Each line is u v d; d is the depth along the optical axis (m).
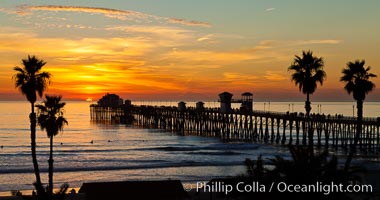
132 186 37.03
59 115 38.81
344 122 69.00
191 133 123.31
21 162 74.06
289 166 22.88
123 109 171.25
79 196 35.72
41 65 37.56
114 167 67.00
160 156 81.62
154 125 144.88
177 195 37.00
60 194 32.22
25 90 37.22
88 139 116.88
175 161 73.25
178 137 115.94
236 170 64.31
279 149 84.44
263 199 23.48
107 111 189.62
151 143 104.75
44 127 37.91
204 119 115.88
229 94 103.06
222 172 62.62
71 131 141.12
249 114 96.69
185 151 88.00
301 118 76.62
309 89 41.31
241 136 102.62
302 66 41.25
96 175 61.16
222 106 103.56
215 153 83.44
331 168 22.91
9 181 56.66
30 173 62.53
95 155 83.88
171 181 38.16
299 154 23.20
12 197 37.00
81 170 65.06
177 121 130.12
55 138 120.31
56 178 58.84
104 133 133.38
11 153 86.06
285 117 83.31
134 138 117.31
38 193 31.36
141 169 65.88
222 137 106.06
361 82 41.75
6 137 125.00
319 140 77.25
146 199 36.44
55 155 83.62
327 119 73.25
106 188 36.66
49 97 38.25
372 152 72.50
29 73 37.38
